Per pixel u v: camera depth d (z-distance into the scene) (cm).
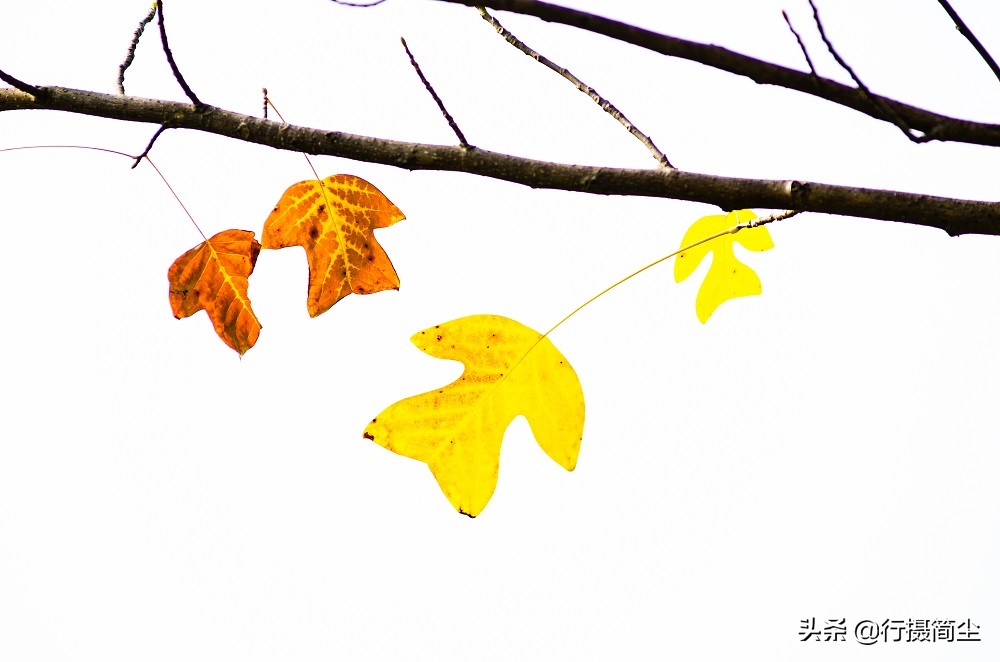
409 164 239
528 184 238
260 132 240
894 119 231
